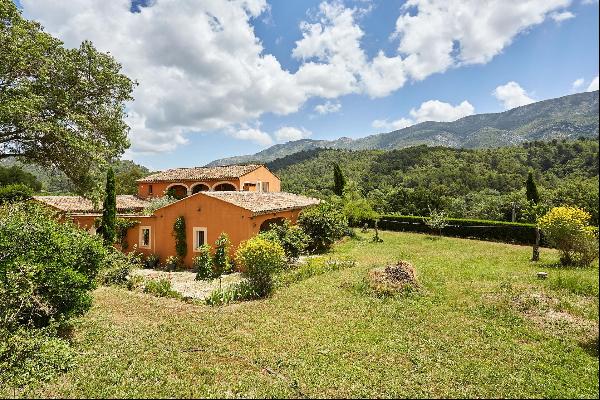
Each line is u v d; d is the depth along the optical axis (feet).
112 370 22.44
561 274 46.70
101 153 64.18
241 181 111.34
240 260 43.09
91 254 31.45
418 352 24.85
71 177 67.82
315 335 28.32
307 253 72.28
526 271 50.16
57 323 26.91
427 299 37.68
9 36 51.83
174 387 20.06
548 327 29.22
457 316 32.40
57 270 27.30
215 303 38.83
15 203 37.27
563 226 52.29
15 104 48.80
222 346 26.30
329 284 45.44
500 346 25.77
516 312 32.73
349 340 27.17
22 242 27.30
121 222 72.18
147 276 57.88
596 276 44.39
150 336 28.66
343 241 88.89
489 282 43.65
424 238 94.89
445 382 20.72
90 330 29.99
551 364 23.03
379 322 31.19
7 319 24.08
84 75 63.46
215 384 20.70
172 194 117.80
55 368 22.72
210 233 65.51
